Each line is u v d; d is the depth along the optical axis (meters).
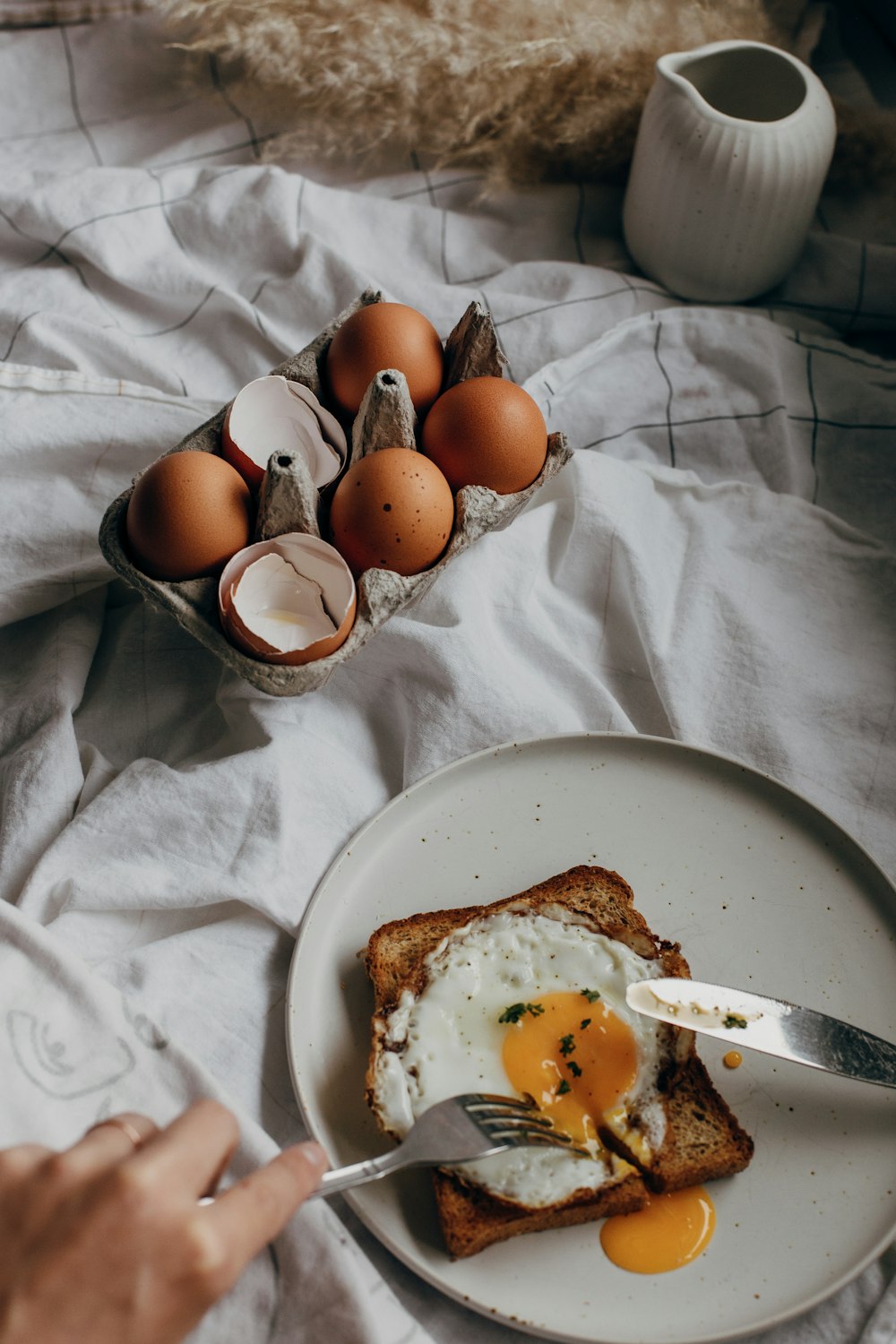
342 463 0.56
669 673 0.59
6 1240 0.36
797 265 0.73
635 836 0.54
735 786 0.55
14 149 0.78
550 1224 0.46
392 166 0.77
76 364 0.66
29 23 0.76
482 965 0.49
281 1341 0.45
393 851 0.54
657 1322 0.44
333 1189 0.44
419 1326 0.45
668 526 0.63
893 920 0.52
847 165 0.75
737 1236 0.46
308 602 0.53
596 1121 0.47
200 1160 0.37
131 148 0.78
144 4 0.76
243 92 0.77
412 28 0.70
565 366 0.67
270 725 0.56
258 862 0.53
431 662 0.57
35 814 0.56
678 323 0.69
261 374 0.69
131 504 0.53
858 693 0.59
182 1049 0.48
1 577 0.60
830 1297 0.46
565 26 0.71
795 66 0.68
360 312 0.57
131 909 0.53
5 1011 0.48
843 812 0.57
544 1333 0.44
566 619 0.61
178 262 0.70
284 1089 0.50
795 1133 0.48
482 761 0.55
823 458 0.68
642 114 0.71
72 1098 0.47
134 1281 0.36
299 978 0.50
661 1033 0.48
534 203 0.75
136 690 0.61
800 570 0.62
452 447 0.55
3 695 0.61
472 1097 0.45
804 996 0.51
